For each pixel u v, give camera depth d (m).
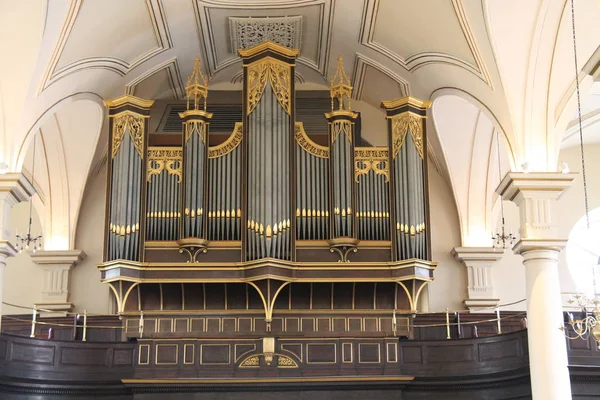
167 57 17.39
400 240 14.77
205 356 14.81
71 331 16.44
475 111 17.52
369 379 14.65
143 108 15.42
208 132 15.34
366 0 15.52
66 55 14.59
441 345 15.02
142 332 14.95
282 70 15.55
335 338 14.97
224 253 14.66
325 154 15.17
